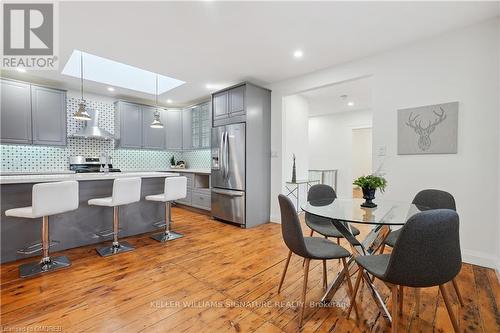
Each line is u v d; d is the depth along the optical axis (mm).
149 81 4910
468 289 2000
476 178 2426
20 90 3893
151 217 3682
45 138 4133
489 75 2357
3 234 2469
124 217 3377
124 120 5172
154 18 2307
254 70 3625
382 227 2049
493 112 2340
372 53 3035
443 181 2602
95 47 2912
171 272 2344
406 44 2809
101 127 5078
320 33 2574
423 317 1669
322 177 6629
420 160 2738
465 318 1646
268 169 4324
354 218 1737
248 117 3936
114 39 2707
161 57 3178
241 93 3982
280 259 2674
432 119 2648
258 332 1528
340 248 1823
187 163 6457
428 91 2680
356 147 8383
